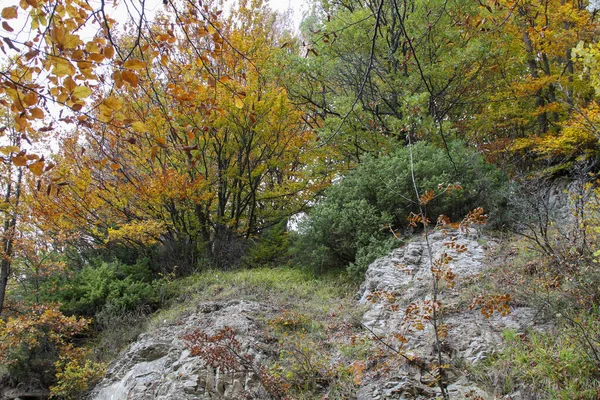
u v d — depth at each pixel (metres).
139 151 10.27
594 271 5.68
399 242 9.33
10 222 11.52
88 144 10.16
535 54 11.66
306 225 10.81
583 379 4.45
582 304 5.34
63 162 10.09
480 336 5.69
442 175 9.86
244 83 11.06
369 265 8.91
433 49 12.25
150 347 7.43
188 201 11.97
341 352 6.10
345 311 7.58
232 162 13.16
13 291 12.69
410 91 11.24
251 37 12.17
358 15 11.74
